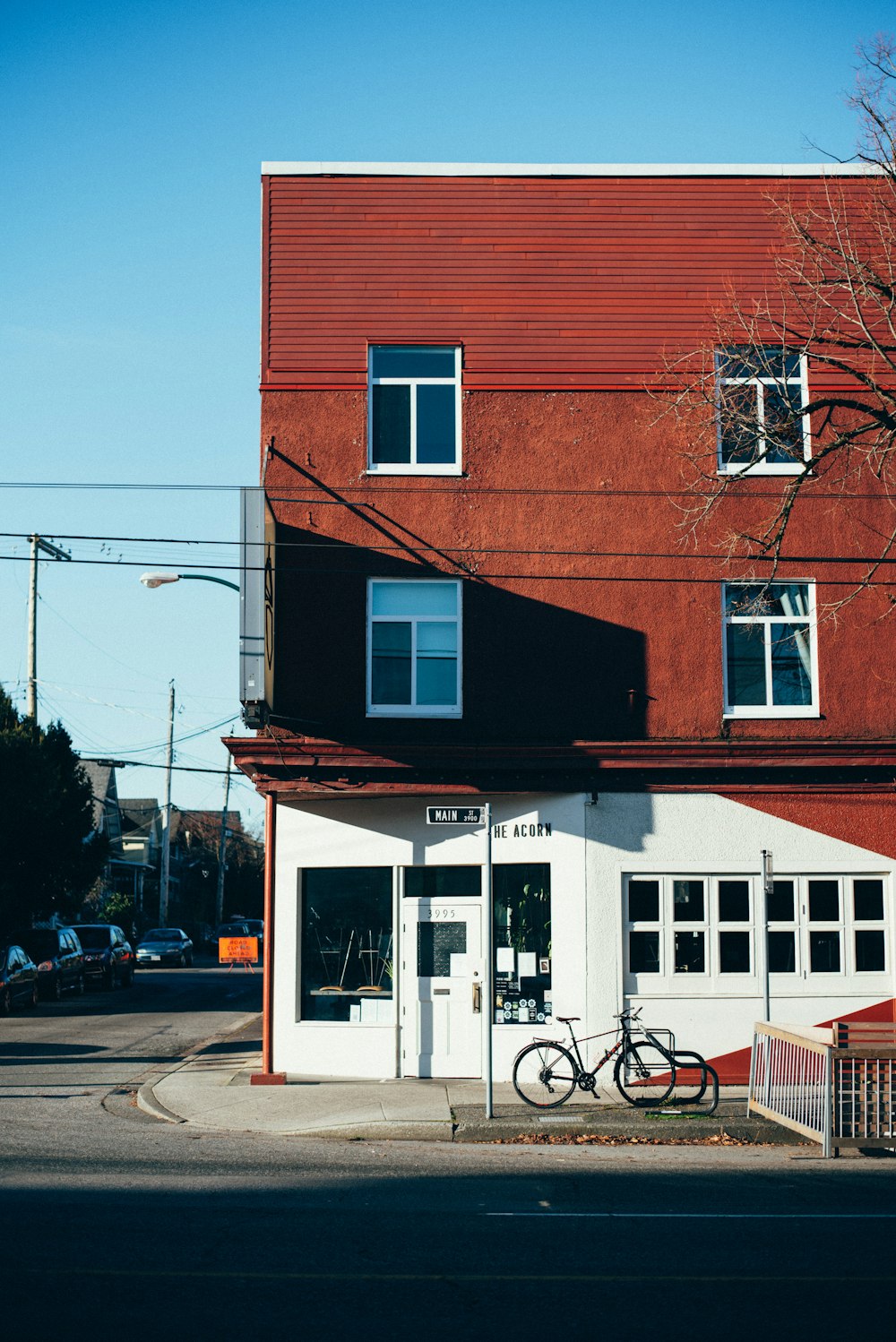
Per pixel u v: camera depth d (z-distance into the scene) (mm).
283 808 19062
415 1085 17656
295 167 19672
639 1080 18000
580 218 19688
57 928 36281
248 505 17781
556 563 19156
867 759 18656
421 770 18562
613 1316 7094
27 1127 14242
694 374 19359
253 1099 16422
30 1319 6844
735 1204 10430
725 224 19719
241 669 17531
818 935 18625
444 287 19531
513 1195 10703
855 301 17656
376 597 19172
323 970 18812
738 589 19438
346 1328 6789
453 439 19453
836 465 19422
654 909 18516
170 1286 7547
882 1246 8828
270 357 19359
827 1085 13055
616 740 18781
